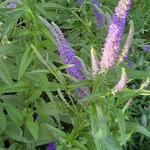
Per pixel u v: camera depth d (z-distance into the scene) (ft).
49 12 2.61
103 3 3.23
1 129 2.06
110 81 1.71
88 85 1.70
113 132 1.87
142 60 3.00
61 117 2.21
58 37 1.73
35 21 1.95
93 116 1.62
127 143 2.54
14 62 2.20
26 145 2.17
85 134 1.91
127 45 1.63
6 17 2.01
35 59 2.10
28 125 2.00
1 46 1.96
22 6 1.96
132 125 1.78
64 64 1.75
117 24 1.52
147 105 2.80
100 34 2.59
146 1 3.64
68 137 1.92
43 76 1.92
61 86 1.79
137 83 2.86
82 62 1.75
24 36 2.18
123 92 1.68
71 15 3.06
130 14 3.49
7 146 2.31
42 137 2.10
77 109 1.96
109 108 1.70
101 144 1.58
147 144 2.60
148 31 3.50
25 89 2.03
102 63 1.57
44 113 2.02
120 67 1.70
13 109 2.05
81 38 2.83
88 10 3.03
